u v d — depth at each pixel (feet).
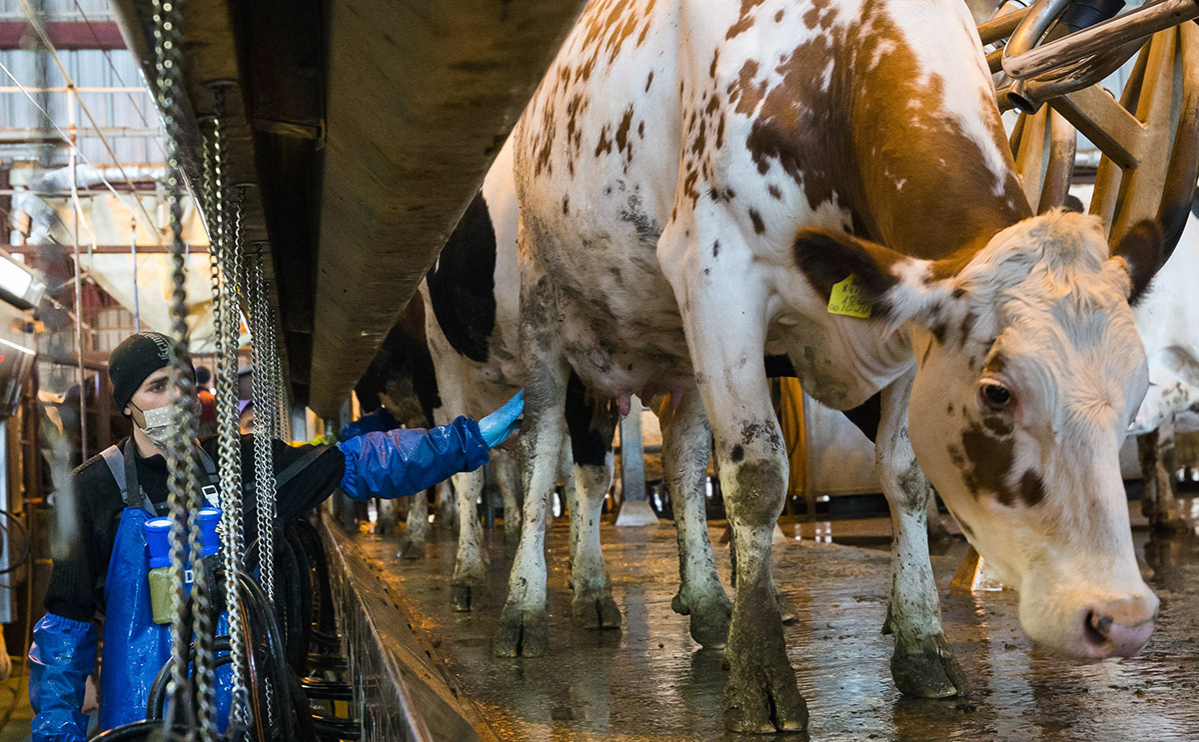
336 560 15.06
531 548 11.85
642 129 10.52
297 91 5.55
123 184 23.76
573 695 8.97
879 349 8.27
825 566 18.89
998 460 6.04
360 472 8.61
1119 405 5.74
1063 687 8.52
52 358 17.24
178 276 3.03
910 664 8.46
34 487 17.92
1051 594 5.73
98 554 7.02
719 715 8.02
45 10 12.12
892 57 7.87
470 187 5.47
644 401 14.03
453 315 19.11
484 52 3.62
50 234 16.33
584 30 12.19
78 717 7.11
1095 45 7.89
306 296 12.67
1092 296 5.87
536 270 13.12
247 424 24.81
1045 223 6.14
